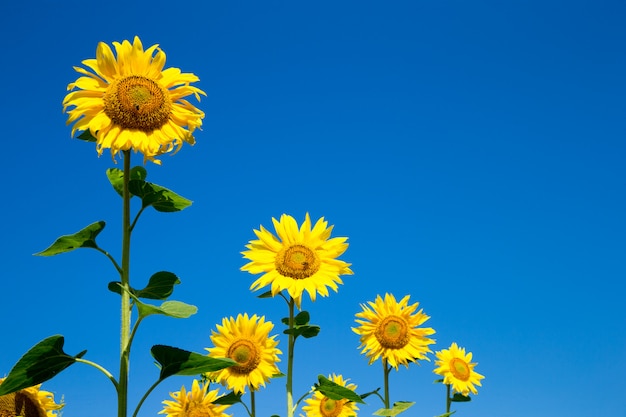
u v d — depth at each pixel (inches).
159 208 79.0
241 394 102.7
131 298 77.2
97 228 75.9
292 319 97.3
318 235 101.3
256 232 100.8
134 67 82.0
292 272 99.0
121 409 74.6
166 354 75.4
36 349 73.5
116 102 80.3
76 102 79.7
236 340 109.0
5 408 78.1
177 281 78.7
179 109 82.7
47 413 79.7
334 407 126.0
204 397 108.0
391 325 113.8
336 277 99.7
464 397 118.3
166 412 107.4
